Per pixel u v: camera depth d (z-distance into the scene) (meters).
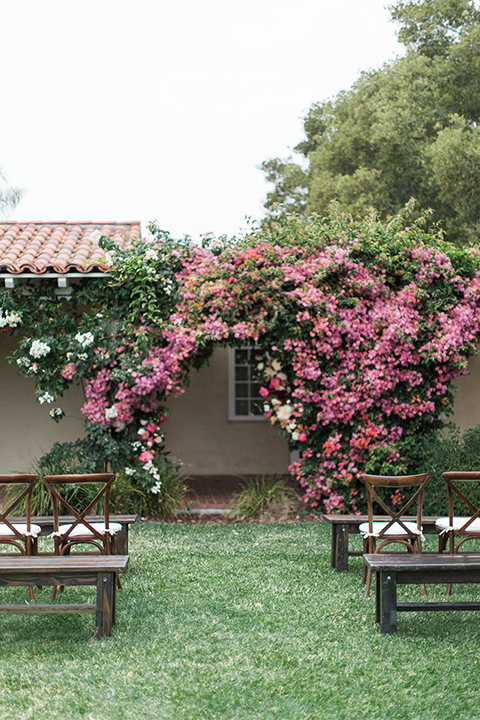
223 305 7.63
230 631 4.16
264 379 8.09
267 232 8.12
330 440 7.86
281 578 5.41
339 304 7.77
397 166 18.56
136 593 4.95
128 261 7.73
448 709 3.15
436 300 7.96
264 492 8.23
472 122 19.17
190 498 8.82
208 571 5.62
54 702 3.21
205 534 7.10
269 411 8.12
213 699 3.24
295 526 7.54
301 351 7.76
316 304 7.55
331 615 4.47
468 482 7.20
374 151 19.84
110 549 5.05
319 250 7.92
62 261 7.94
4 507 7.68
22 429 9.98
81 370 7.76
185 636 4.06
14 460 9.94
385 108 18.66
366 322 7.79
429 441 8.02
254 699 3.24
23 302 7.91
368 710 3.13
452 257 8.07
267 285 7.56
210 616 4.45
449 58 19.58
